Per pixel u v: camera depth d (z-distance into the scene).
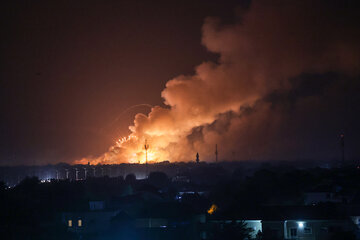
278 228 58.84
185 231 61.09
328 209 62.72
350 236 56.25
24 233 57.59
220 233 57.22
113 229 64.25
